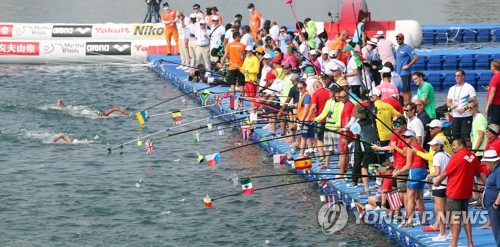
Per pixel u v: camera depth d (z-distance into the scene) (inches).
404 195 822.5
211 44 1617.9
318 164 1019.9
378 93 908.0
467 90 957.8
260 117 1175.0
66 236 869.2
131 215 930.1
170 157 1160.2
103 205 960.9
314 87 1029.2
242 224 898.7
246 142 1237.7
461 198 732.0
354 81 1202.0
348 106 933.2
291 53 1306.6
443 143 768.3
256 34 1579.7
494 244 757.9
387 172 856.3
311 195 984.3
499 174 698.8
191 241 853.8
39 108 1434.5
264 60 1284.4
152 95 1578.5
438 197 768.3
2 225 897.5
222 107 1381.6
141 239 860.0
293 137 1139.3
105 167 1110.4
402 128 808.3
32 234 874.8
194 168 1105.4
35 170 1094.4
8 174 1074.7
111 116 1395.2
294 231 874.1
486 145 785.6
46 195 995.3
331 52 1222.9
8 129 1293.1
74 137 1257.4
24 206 956.6
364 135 895.1
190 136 1279.5
